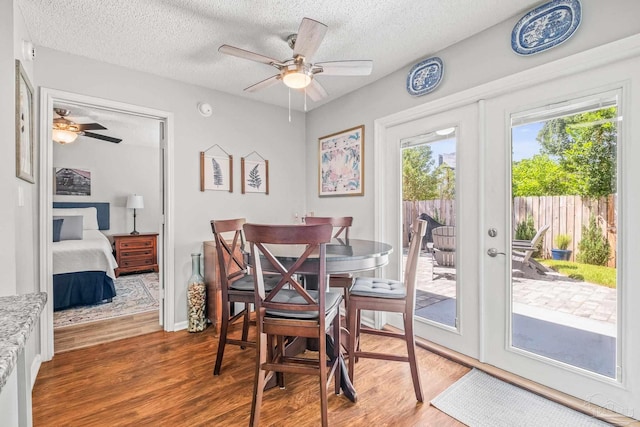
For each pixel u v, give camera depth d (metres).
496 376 2.02
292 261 1.75
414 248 1.79
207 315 2.98
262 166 3.48
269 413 1.70
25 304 0.90
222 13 1.91
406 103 2.62
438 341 2.44
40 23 1.98
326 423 1.51
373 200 2.96
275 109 3.58
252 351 2.44
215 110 3.13
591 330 1.72
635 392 1.57
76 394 1.86
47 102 2.28
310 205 3.77
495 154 2.09
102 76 2.52
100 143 5.26
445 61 2.33
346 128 3.24
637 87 1.54
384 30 2.09
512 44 1.95
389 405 1.76
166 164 2.87
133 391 1.90
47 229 2.27
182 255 2.93
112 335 2.74
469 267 2.24
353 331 1.88
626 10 1.54
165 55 2.43
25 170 1.88
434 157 2.46
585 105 1.71
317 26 1.62
